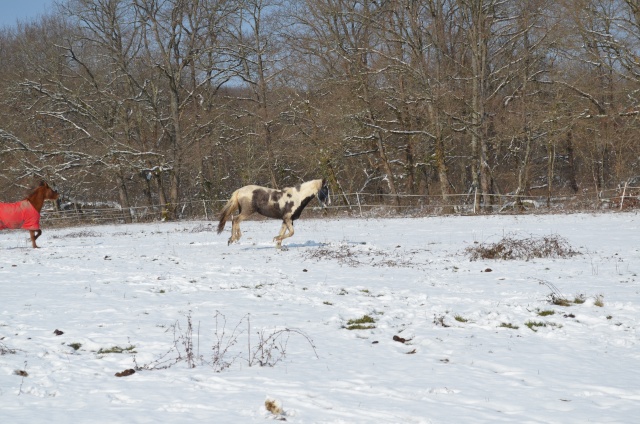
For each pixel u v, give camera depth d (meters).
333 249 21.08
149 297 12.79
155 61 49.44
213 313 11.12
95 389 6.80
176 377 7.26
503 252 18.31
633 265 15.72
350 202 47.16
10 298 12.73
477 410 6.04
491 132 45.41
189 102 52.44
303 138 44.94
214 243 25.06
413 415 5.84
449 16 43.12
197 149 47.47
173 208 47.16
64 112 47.59
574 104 39.91
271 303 12.08
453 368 7.64
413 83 41.47
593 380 7.11
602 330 9.63
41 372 7.55
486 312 10.88
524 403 6.30
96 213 51.06
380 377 7.23
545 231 25.00
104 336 9.37
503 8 42.22
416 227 30.00
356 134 43.41
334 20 43.47
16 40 54.09
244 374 7.38
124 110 49.72
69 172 49.84
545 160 52.53
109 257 20.70
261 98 47.59
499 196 40.31
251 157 48.03
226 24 49.09
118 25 48.50
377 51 41.06
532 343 8.90
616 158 41.56
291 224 21.45
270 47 47.16
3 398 6.47
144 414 5.87
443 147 41.06
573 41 38.38
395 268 16.75
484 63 39.66
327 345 8.89
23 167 46.31
